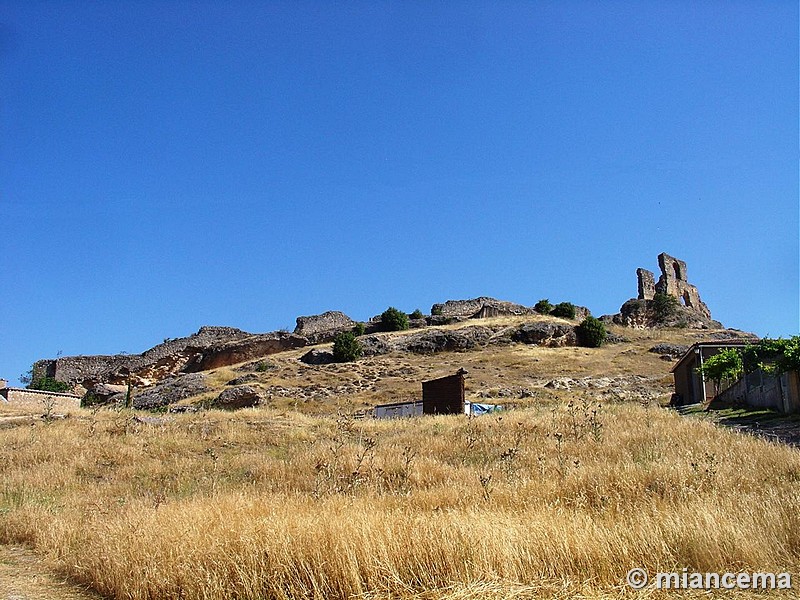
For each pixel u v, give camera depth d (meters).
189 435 24.64
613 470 12.97
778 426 21.19
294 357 64.31
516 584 8.02
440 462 18.14
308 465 18.16
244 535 9.14
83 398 58.91
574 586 7.88
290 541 8.88
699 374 36.69
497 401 39.81
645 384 49.22
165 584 8.56
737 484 11.60
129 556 9.45
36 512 13.31
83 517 13.03
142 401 55.34
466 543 8.61
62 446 21.66
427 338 64.19
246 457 20.86
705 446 15.86
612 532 8.83
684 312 80.06
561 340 64.31
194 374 62.47
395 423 27.67
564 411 26.73
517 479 14.05
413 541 8.73
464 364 57.56
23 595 9.07
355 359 61.19
